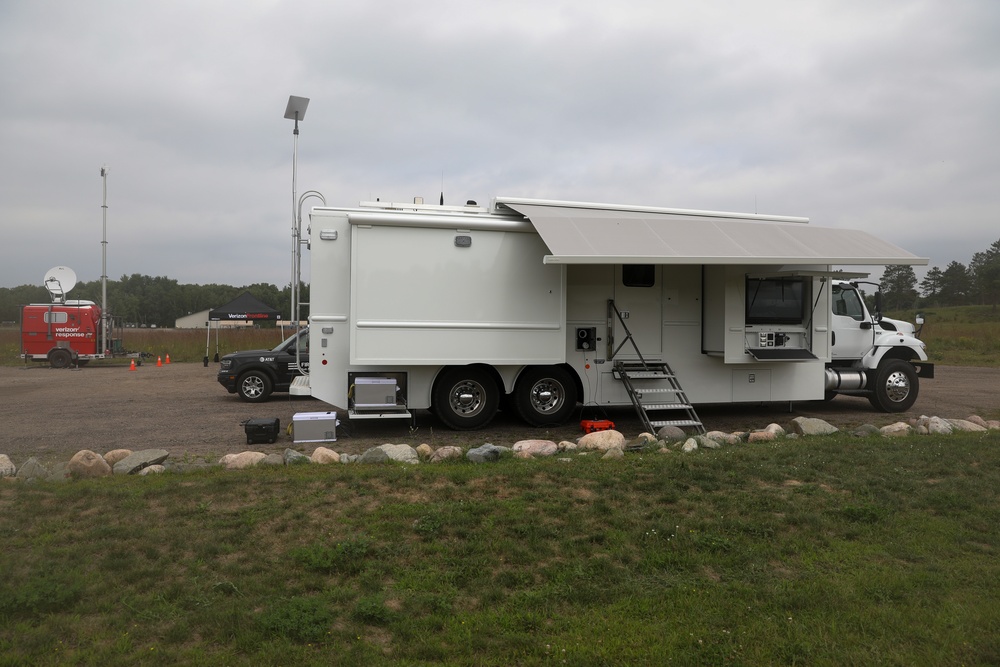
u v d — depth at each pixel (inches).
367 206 410.3
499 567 188.4
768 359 438.9
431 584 176.4
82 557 190.2
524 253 411.5
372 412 397.4
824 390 493.0
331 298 402.3
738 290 438.0
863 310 512.4
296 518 220.5
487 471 270.7
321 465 293.4
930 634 152.5
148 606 163.0
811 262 384.5
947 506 236.7
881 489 253.6
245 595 170.1
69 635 151.3
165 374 896.9
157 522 217.8
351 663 140.2
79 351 1049.5
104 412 518.6
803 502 239.5
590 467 277.6
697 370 453.1
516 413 430.6
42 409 535.5
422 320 397.1
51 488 254.4
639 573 186.5
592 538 206.7
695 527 215.0
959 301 3570.4
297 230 411.5
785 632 153.3
